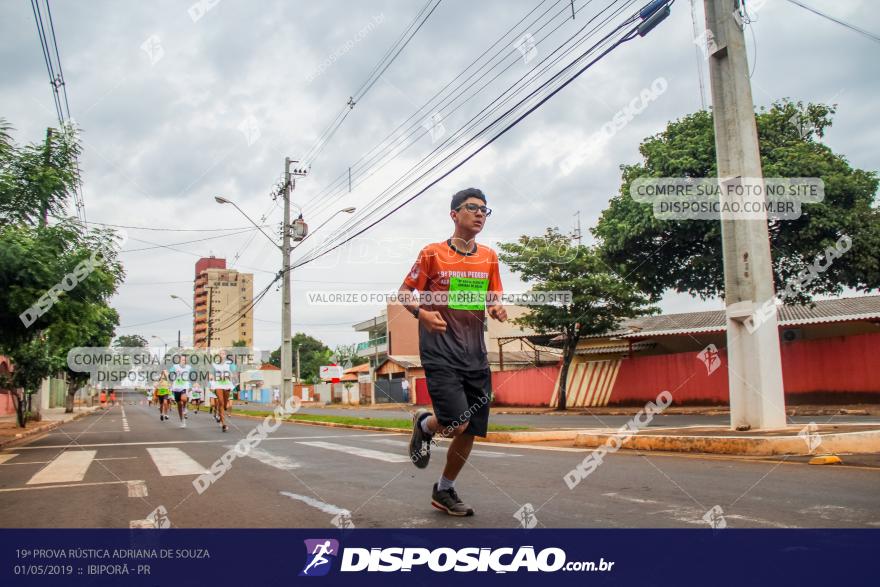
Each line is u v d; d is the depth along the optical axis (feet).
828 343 61.11
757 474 18.38
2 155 39.63
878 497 14.02
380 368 160.15
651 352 88.02
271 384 254.27
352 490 17.54
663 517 12.70
